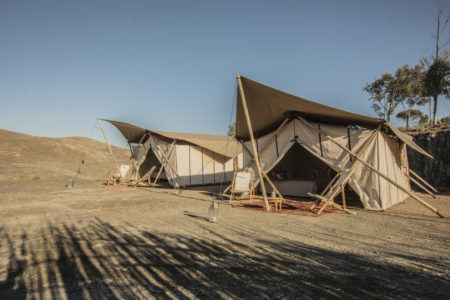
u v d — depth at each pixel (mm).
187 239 4238
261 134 10195
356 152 7680
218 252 3594
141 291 2465
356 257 3402
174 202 8586
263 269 2998
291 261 3254
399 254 3527
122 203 8375
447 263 3197
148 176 15383
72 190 12406
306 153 12445
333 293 2408
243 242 4070
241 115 8383
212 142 15828
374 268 3031
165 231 4770
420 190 12625
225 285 2586
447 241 4160
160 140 15086
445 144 13867
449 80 19219
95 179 20391
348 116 7348
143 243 4023
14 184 15289
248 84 6609
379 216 6285
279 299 2303
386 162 7809
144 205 7961
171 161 14430
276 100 7184
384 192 7352
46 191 11930
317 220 5793
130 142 17578
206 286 2566
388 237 4395
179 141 14578
